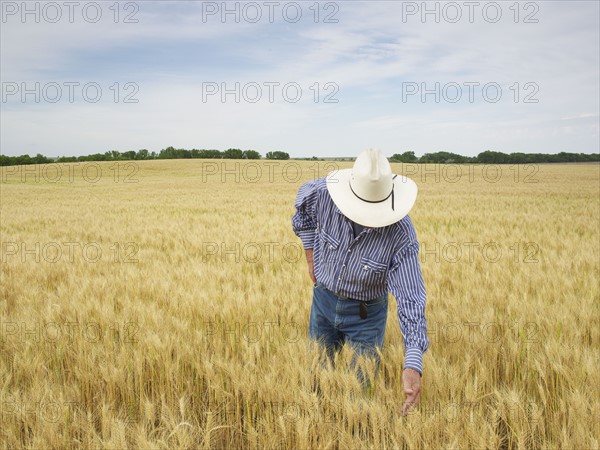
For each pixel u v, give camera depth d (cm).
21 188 3741
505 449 259
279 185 3753
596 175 5056
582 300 414
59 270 664
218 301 449
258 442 250
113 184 4162
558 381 281
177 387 299
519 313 395
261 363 316
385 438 237
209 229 1178
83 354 330
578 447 220
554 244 891
